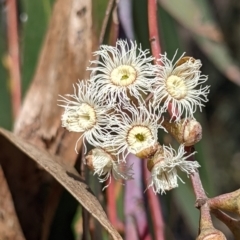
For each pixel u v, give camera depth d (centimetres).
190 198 38
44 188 35
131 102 27
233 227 27
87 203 28
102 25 33
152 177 27
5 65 41
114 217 34
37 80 35
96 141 28
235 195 26
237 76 42
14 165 35
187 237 70
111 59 28
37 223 35
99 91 27
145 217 35
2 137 34
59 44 35
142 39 36
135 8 36
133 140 27
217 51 42
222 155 87
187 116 28
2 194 34
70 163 33
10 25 39
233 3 82
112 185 34
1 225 34
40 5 39
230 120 87
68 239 37
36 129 34
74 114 27
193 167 27
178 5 40
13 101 40
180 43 40
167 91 27
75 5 34
